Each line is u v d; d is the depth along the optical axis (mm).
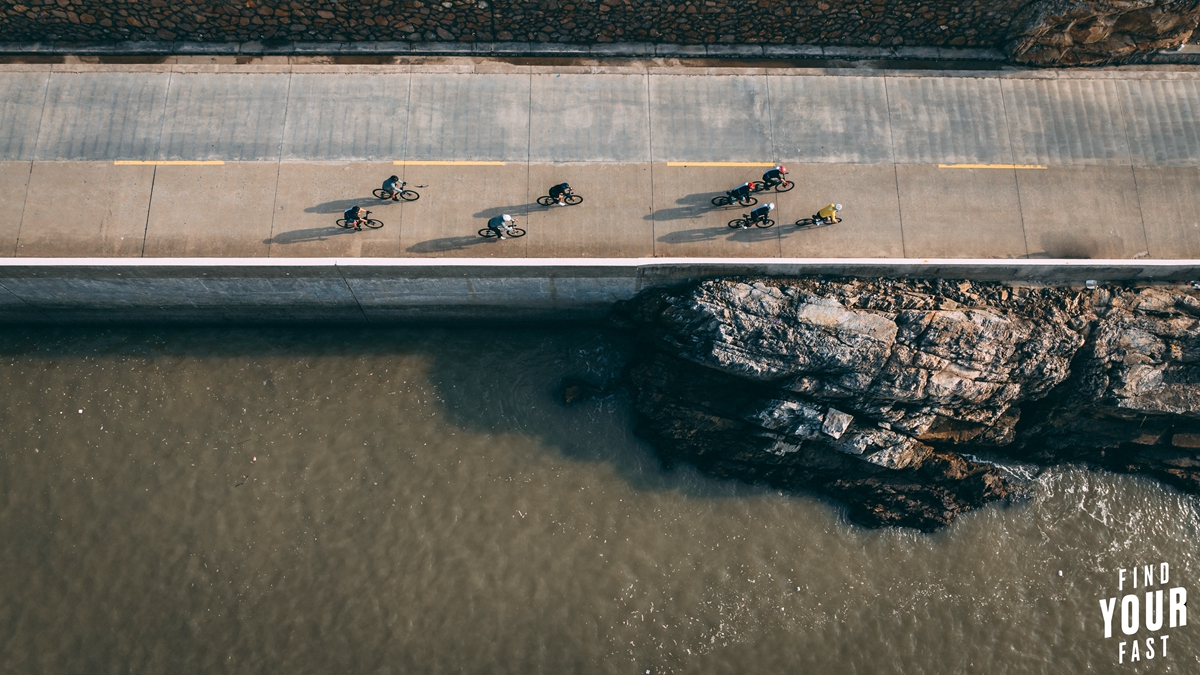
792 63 24469
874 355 21125
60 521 21953
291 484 22781
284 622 21297
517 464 23484
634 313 23172
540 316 24641
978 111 23781
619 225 22281
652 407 23344
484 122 23000
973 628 22438
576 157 22812
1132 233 22781
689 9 23078
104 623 20984
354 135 22719
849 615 22422
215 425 23312
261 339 24594
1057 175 23234
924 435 22781
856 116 23562
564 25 23516
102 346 24094
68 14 22453
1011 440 23500
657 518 23250
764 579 22688
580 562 22453
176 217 21828
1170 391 22078
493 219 20797
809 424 22156
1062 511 23953
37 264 20797
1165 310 21906
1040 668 22062
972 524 23703
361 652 21078
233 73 23109
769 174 21688
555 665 21297
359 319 24547
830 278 22094
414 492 22891
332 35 23641
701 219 22438
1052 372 21656
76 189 21938
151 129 22531
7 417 22984
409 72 23391
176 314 23859
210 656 20828
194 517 22234
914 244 22438
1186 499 24250
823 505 23797
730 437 23141
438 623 21484
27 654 20562
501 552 22375
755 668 21625
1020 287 22297
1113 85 24281
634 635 21750
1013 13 23406
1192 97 24266
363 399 23938
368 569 21938
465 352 24828
